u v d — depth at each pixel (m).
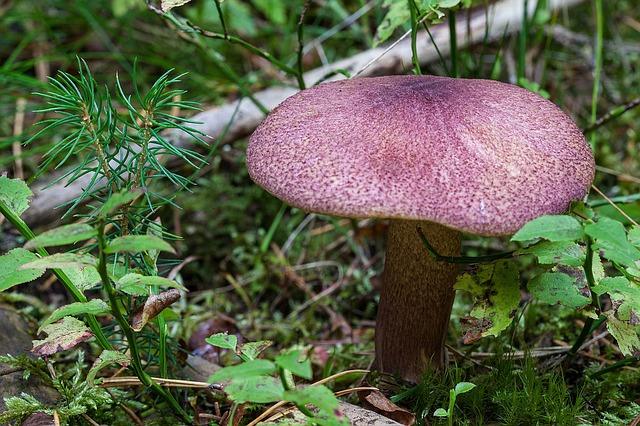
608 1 0.76
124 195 0.33
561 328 0.47
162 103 0.40
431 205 0.35
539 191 0.36
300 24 0.48
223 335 0.37
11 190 0.38
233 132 0.58
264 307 0.53
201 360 0.44
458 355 0.44
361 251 0.56
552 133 0.37
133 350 0.37
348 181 0.35
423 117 0.37
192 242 0.57
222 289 0.54
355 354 0.48
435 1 0.44
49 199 0.52
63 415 0.38
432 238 0.40
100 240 0.34
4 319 0.44
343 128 0.37
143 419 0.41
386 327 0.42
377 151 0.36
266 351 0.49
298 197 0.36
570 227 0.34
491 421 0.40
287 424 0.35
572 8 0.75
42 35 0.73
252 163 0.38
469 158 0.36
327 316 0.53
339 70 0.49
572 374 0.44
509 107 0.38
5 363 0.40
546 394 0.40
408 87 0.38
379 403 0.40
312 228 0.59
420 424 0.40
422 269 0.41
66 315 0.36
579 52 0.74
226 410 0.42
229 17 0.71
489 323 0.38
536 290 0.38
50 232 0.33
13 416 0.38
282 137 0.37
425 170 0.35
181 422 0.41
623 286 0.37
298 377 0.44
